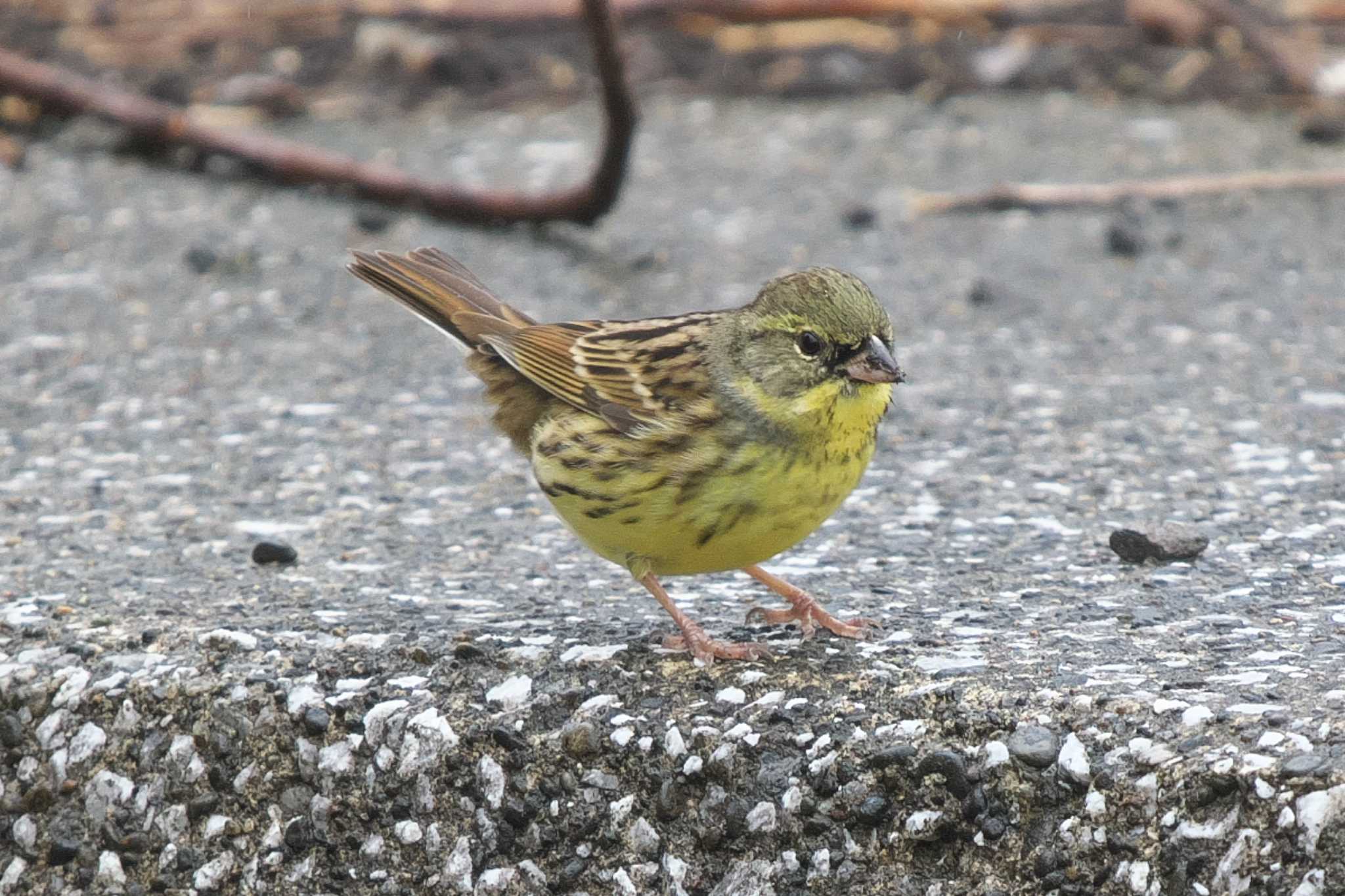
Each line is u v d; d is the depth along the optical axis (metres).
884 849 7.47
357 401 12.93
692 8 19.89
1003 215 16.38
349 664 8.59
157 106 17.33
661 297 14.62
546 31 20.36
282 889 8.29
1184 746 7.05
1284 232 15.70
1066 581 9.48
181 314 14.49
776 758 7.66
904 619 8.98
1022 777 7.28
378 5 20.39
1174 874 6.88
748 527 8.95
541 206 15.82
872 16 20.08
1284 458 11.24
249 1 20.70
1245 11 19.98
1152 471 11.18
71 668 8.73
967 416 12.31
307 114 18.77
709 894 7.72
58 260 15.51
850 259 15.45
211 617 9.22
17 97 17.42
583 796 7.90
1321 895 6.51
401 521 10.91
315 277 15.24
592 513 9.19
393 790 8.16
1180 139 17.70
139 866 8.49
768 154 17.94
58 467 11.70
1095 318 14.07
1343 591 9.06
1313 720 7.08
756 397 8.87
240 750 8.35
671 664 8.48
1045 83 19.20
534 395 10.08
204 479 11.53
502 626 9.07
